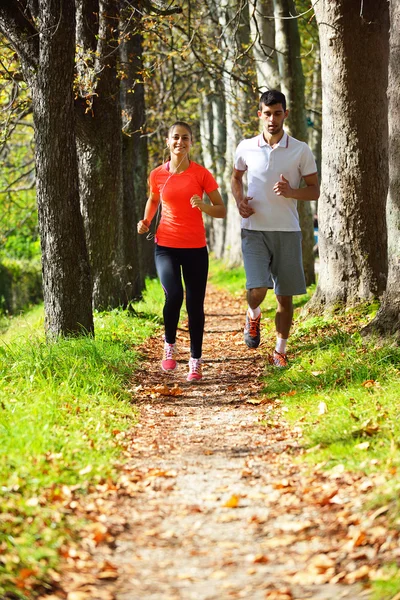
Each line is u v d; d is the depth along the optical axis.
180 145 8.00
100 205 13.90
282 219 8.43
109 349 9.74
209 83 28.78
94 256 14.00
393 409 6.34
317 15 11.24
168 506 4.86
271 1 18.31
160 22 13.65
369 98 10.98
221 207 8.16
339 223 11.10
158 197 8.27
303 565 3.98
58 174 9.92
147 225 8.33
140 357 10.31
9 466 5.06
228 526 4.53
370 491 4.70
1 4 9.78
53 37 9.50
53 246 10.02
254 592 3.72
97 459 5.56
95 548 4.23
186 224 8.16
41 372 7.83
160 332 12.95
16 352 9.02
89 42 13.12
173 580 3.88
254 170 8.41
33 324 16.83
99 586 3.80
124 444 6.21
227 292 23.27
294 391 7.67
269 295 18.41
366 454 5.37
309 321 10.80
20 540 4.03
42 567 3.87
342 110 11.08
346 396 6.99
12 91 14.24
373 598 3.52
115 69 13.52
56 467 5.21
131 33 13.03
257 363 9.74
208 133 33.47
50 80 9.66
